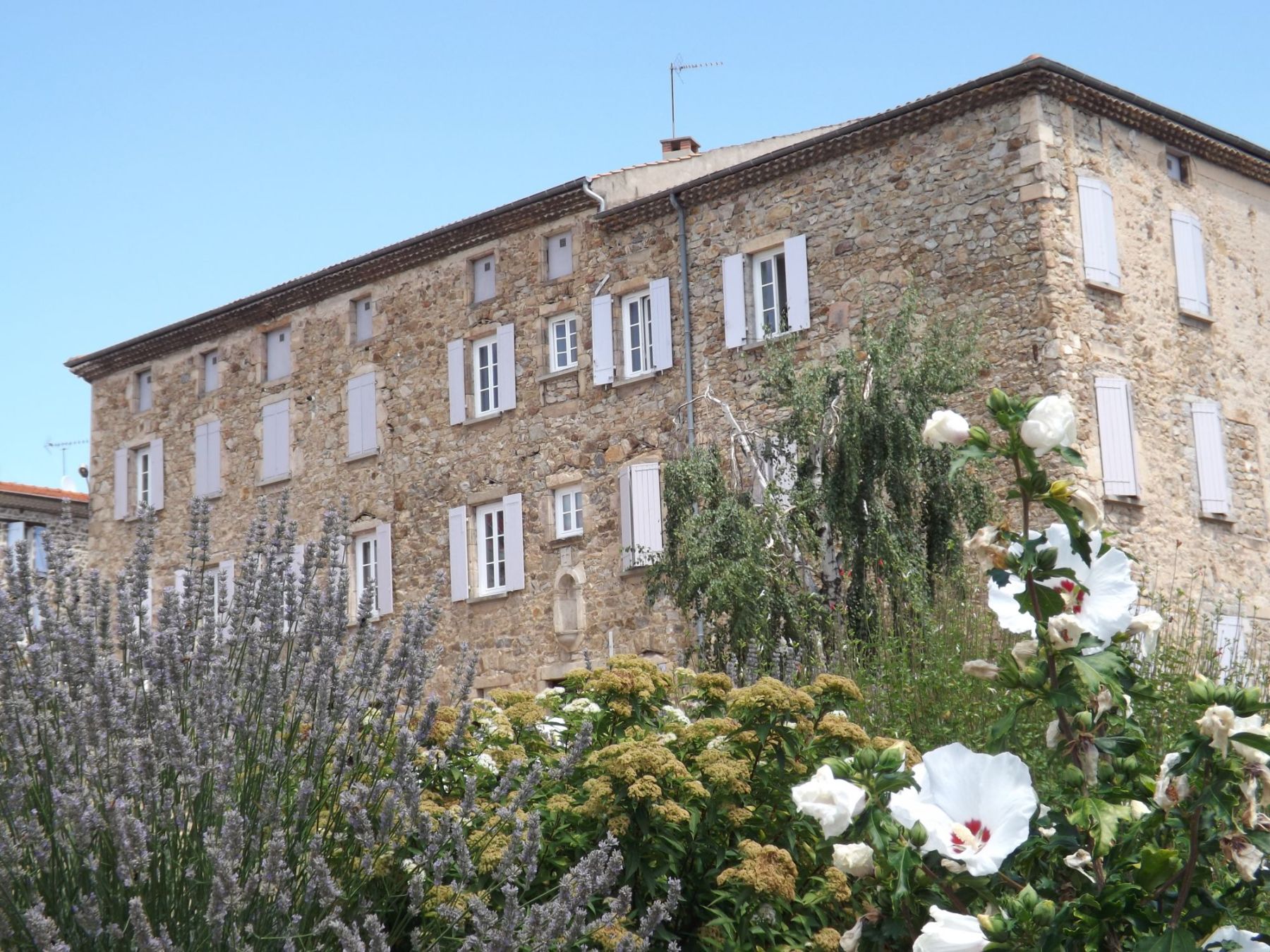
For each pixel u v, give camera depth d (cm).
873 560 1402
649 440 2066
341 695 516
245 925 442
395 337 2412
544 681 2125
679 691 715
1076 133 1817
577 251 2195
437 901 491
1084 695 392
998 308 1769
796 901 541
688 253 2066
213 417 2677
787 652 1091
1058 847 380
